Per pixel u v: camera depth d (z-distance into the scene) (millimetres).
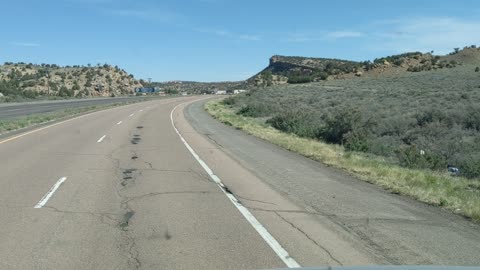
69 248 6973
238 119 41031
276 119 34656
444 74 105312
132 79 194750
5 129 27578
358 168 14859
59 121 36344
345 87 89938
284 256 6738
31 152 17984
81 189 11375
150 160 16688
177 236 7660
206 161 16734
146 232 7867
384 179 13039
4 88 90938
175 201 10273
